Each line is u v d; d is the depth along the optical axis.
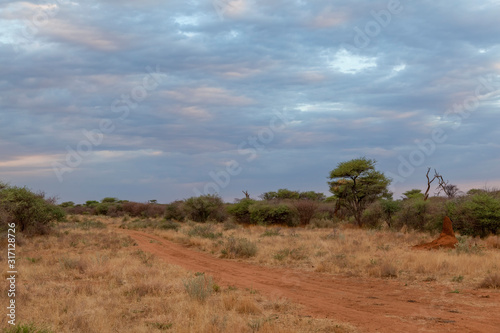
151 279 12.07
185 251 23.09
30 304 9.43
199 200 51.06
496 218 25.83
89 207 96.19
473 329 7.96
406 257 17.05
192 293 10.38
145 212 72.50
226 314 8.71
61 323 8.06
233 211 46.53
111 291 11.12
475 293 11.34
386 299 10.99
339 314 9.31
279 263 17.92
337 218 45.84
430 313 9.34
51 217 30.27
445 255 16.84
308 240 25.25
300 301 10.73
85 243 24.27
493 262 14.91
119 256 19.00
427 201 33.03
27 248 21.69
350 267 16.17
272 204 45.44
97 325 7.84
